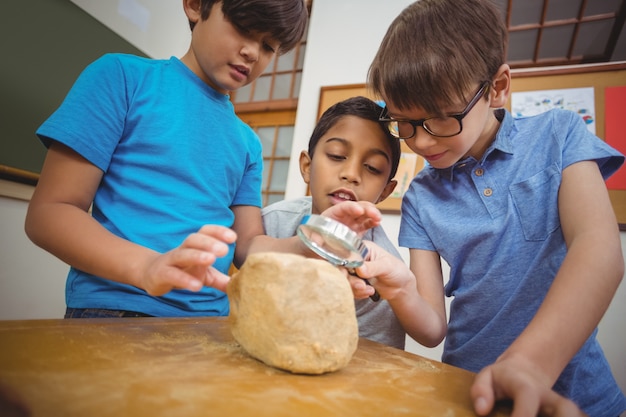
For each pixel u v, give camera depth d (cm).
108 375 31
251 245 86
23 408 24
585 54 166
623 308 140
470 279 80
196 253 43
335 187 78
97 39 180
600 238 55
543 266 70
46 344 37
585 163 67
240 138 96
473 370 75
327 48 216
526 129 80
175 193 79
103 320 50
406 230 90
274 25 76
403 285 62
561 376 68
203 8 78
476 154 81
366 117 80
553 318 46
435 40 61
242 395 31
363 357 50
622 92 155
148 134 78
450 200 84
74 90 71
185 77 88
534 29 171
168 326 52
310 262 42
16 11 147
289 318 38
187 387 31
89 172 67
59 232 57
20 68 150
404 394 37
